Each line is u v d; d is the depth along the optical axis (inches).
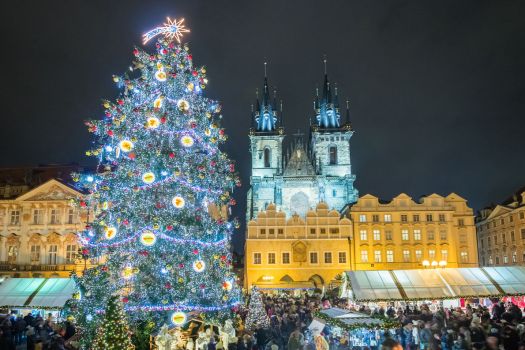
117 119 1301.7
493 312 1504.7
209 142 1364.4
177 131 1285.7
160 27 1386.6
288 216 4911.4
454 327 1105.4
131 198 1234.6
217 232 1317.7
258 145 5324.8
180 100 1285.7
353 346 1123.9
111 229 1179.9
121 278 1227.9
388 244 3759.8
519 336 982.4
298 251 3725.4
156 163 1225.4
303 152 5236.2
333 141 5275.6
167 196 1258.0
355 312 1176.2
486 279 1811.0
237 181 1413.6
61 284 1720.0
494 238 4178.2
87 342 1139.3
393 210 3809.1
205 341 1204.5
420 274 1841.8
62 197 3353.8
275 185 4970.5
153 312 1279.5
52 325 1413.6
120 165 1263.5
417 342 1143.6
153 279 1237.7
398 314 1578.5
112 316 966.4
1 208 3383.4
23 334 1403.8
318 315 1219.2
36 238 3316.9
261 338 1237.7
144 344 1176.2
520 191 3986.2
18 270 3248.0
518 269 1863.9
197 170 1277.1
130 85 1338.6
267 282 3654.0
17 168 3814.0
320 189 4950.8
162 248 1221.1
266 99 5684.1
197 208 1314.0
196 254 1237.7
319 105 5664.4
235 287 1454.2
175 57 1366.9
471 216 3865.7
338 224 3786.9
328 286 3425.2
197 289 1261.1
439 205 3831.2
